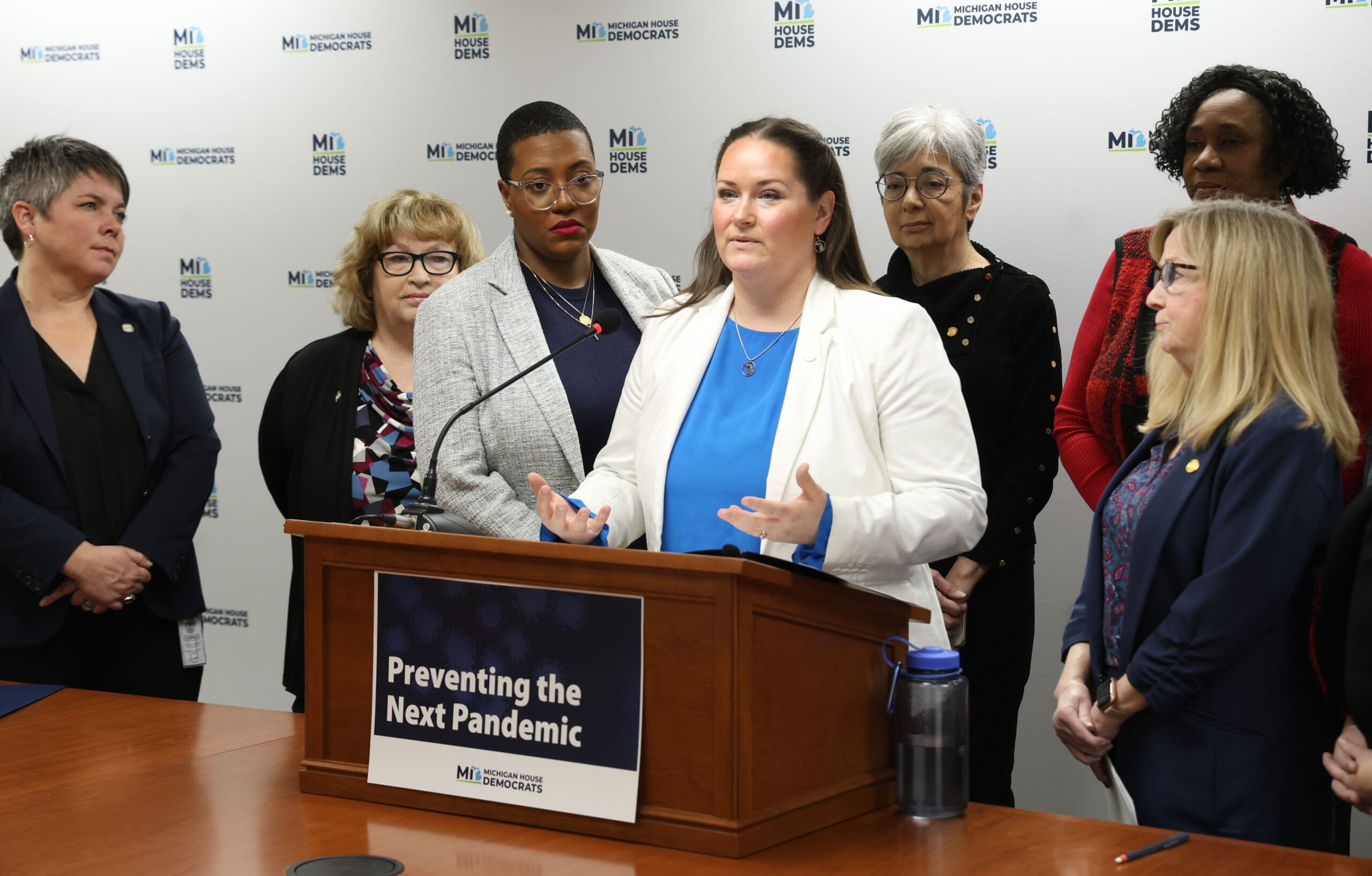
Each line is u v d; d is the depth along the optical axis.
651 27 3.47
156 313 2.92
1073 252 3.13
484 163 3.69
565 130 2.32
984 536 2.48
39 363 2.72
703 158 3.45
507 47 3.63
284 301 3.93
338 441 2.64
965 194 2.57
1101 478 2.35
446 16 3.69
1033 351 2.53
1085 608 1.90
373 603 1.47
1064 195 3.13
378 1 3.75
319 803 1.48
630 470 1.91
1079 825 1.40
